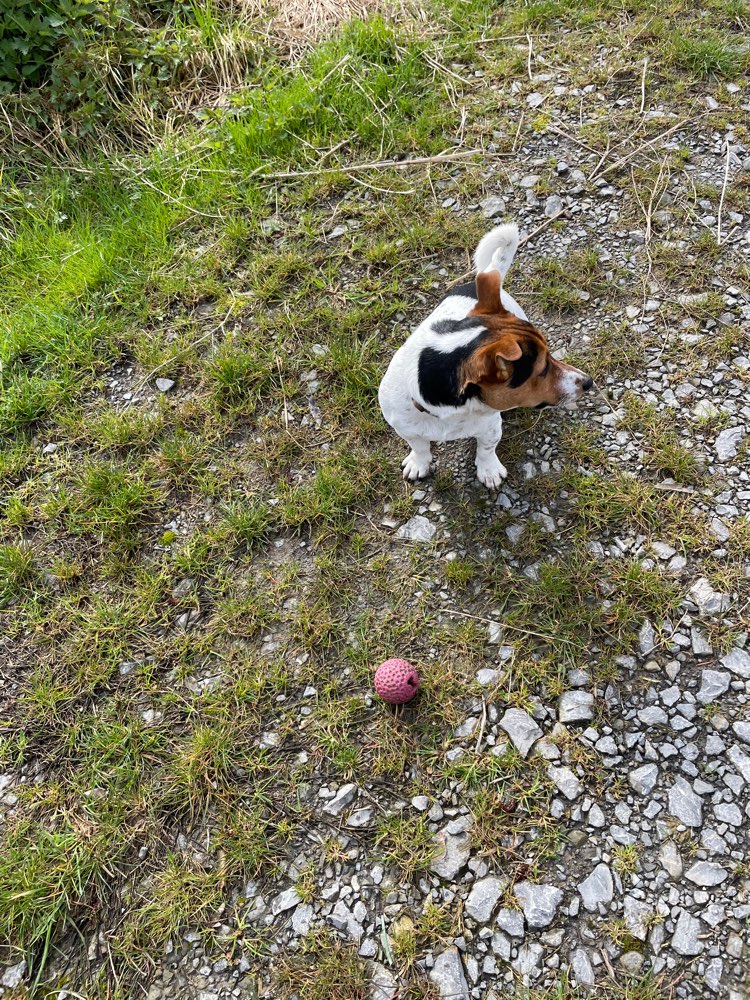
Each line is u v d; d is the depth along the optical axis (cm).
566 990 80
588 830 89
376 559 113
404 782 95
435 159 158
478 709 99
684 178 147
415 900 87
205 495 125
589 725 96
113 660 110
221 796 97
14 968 88
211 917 89
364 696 102
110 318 151
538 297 135
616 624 102
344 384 132
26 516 126
